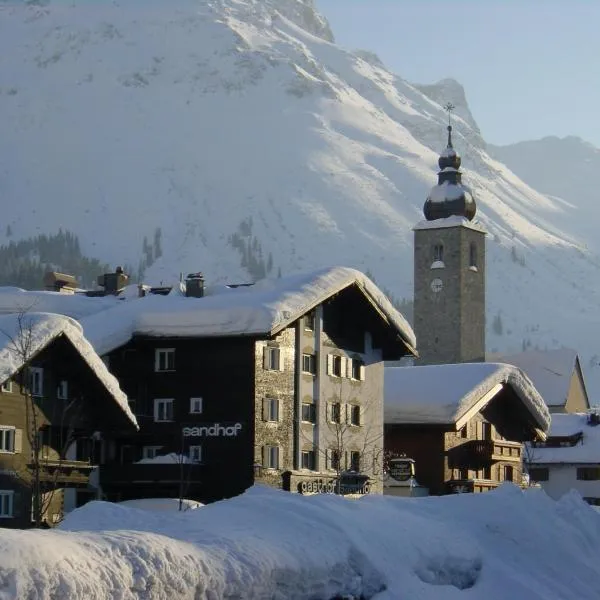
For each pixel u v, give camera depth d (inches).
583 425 6678.2
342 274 4330.7
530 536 1948.8
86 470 3494.1
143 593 1275.8
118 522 1547.7
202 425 4050.2
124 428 3467.0
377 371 4719.5
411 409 4901.6
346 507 1780.3
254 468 3983.8
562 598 1803.6
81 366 3356.3
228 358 4042.8
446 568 1748.3
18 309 4303.6
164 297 4200.3
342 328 4507.9
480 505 2010.3
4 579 1159.6
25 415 3270.2
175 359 4106.8
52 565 1196.5
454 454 4948.3
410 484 4667.8
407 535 1750.7
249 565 1428.4
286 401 4168.3
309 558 1525.6
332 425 4409.5
